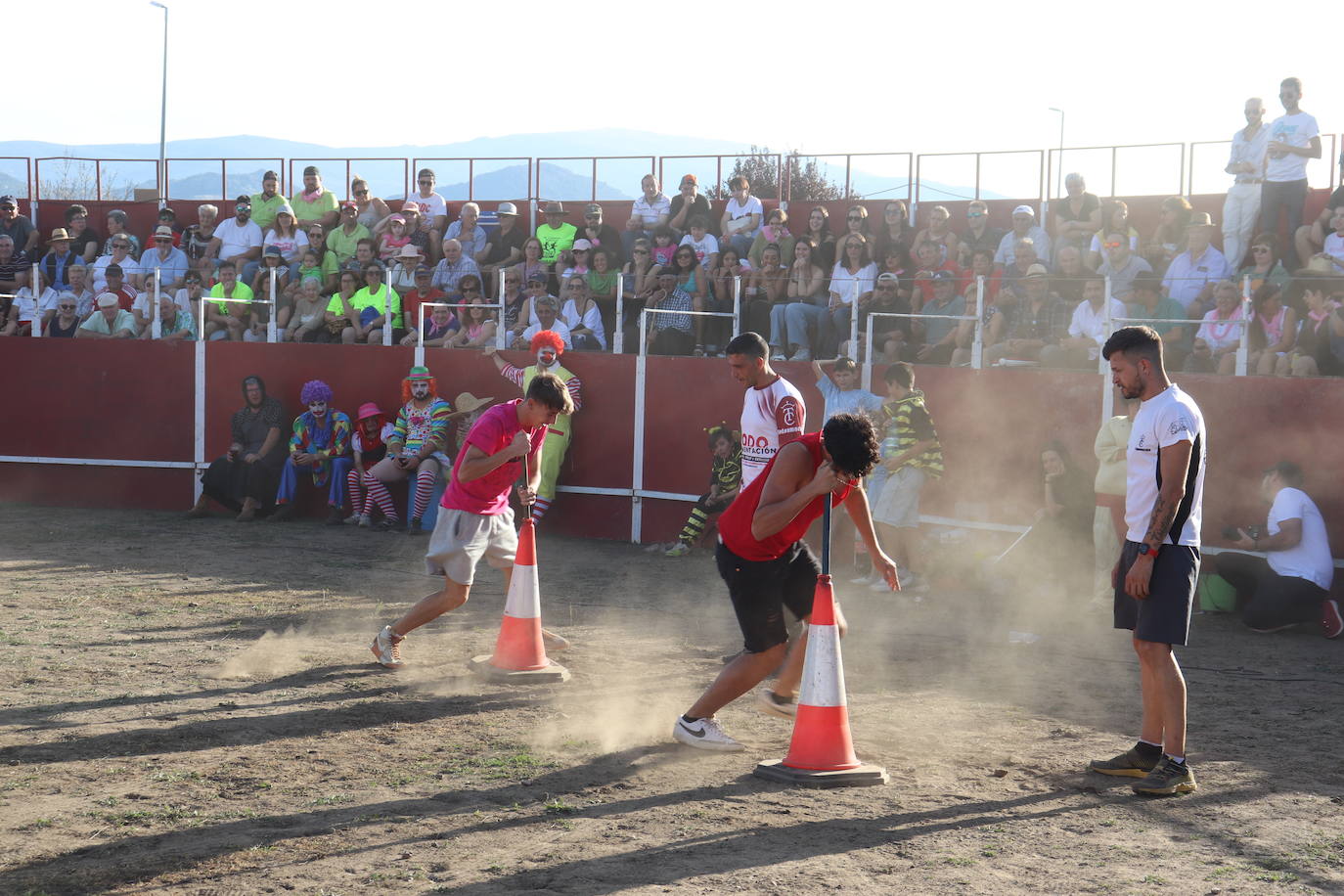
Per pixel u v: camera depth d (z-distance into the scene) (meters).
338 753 5.90
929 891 4.23
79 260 18.48
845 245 14.36
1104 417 11.61
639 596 10.71
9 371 16.55
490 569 11.80
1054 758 5.97
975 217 14.82
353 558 12.33
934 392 12.52
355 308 15.96
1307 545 9.59
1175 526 5.53
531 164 20.00
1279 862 4.55
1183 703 5.47
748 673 5.96
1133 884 4.31
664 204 17.11
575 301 15.06
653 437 14.19
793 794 5.34
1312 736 6.50
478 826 4.89
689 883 4.28
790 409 7.49
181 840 4.70
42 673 7.40
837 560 12.64
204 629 8.80
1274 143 13.26
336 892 4.20
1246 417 10.90
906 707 7.00
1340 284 10.75
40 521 14.69
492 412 7.47
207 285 17.22
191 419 16.08
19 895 4.16
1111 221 13.43
